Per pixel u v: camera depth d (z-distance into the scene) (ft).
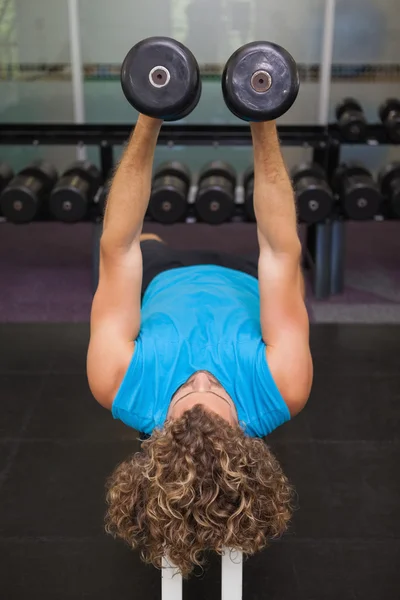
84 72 14.51
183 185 10.53
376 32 14.21
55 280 11.89
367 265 12.59
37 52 14.35
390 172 10.68
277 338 4.89
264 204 4.66
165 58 3.83
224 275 6.15
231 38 14.30
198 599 5.72
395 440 7.72
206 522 4.06
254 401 4.91
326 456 7.44
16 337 9.91
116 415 5.08
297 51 14.37
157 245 7.11
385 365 9.23
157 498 4.07
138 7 14.11
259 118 3.99
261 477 4.20
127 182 4.58
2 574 5.94
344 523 6.50
